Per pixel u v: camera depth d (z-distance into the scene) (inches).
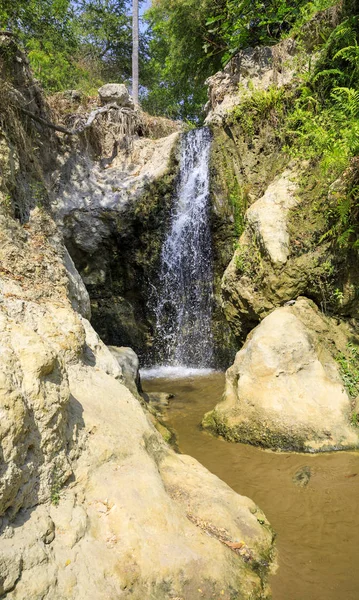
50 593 84.7
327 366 215.9
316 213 248.4
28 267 178.9
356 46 247.0
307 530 134.2
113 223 397.7
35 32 380.5
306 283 243.8
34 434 103.3
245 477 169.8
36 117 315.9
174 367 378.0
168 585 97.0
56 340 147.6
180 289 386.9
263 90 340.2
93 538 101.4
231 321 290.4
